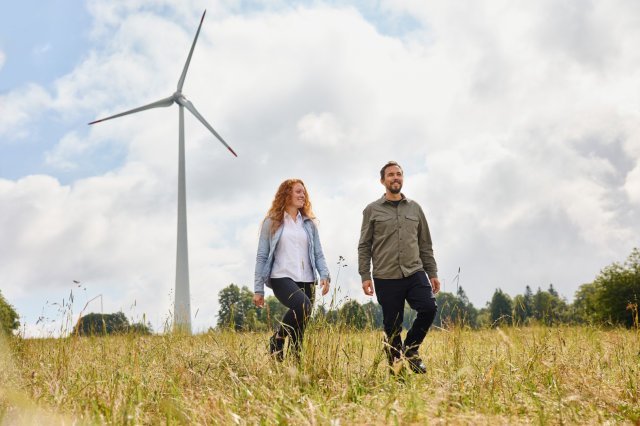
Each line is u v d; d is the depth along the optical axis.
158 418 2.93
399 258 5.05
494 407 3.10
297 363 4.02
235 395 3.31
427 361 4.88
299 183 5.16
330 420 2.62
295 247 5.02
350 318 4.38
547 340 4.72
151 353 4.59
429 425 2.63
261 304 4.99
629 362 4.51
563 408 2.98
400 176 5.21
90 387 3.46
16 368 3.76
